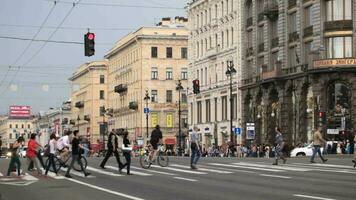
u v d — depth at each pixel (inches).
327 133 2787.9
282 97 3166.8
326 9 2864.2
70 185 1010.1
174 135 5206.7
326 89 2824.8
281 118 3166.8
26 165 1788.9
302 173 1200.2
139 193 841.5
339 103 2783.0
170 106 5221.5
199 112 4377.5
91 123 6732.3
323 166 1439.5
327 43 2851.9
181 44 5285.4
